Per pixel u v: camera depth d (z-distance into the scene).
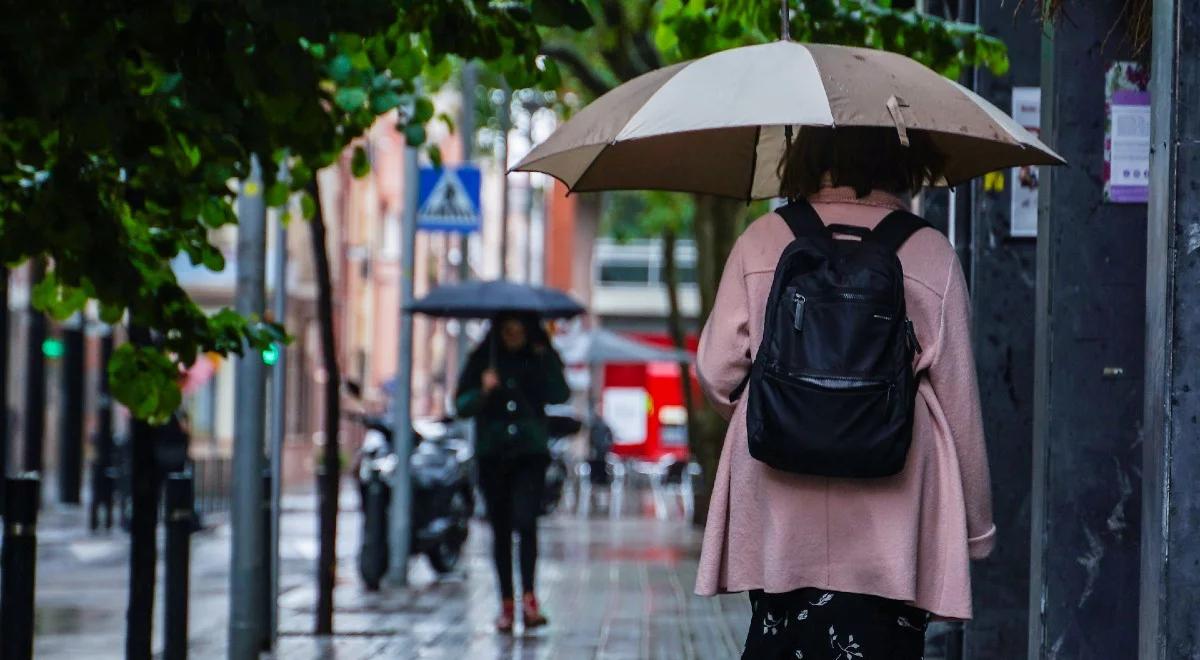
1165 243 6.29
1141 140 7.96
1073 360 7.95
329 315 15.53
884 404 5.48
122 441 33.00
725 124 5.70
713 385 5.82
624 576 21.97
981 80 10.45
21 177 8.88
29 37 7.68
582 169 6.83
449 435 23.02
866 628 5.64
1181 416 6.28
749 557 5.75
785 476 5.69
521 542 15.59
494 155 47.50
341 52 9.39
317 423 62.47
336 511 15.46
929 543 5.67
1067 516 7.95
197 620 16.89
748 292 5.80
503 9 9.10
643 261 82.12
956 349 5.71
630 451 63.19
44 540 30.02
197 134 8.69
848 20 10.11
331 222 60.56
